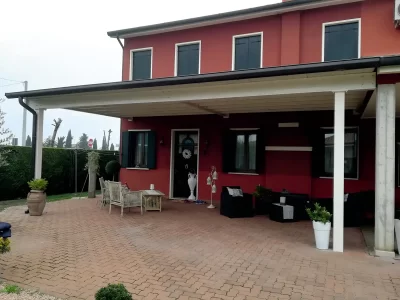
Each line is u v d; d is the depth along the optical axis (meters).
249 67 9.95
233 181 10.29
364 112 7.81
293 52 9.12
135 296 3.40
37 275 3.98
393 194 5.00
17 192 11.23
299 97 6.79
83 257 4.73
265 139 9.84
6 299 3.25
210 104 8.16
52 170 12.52
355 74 5.23
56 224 7.06
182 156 11.45
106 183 8.95
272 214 7.94
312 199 8.48
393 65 4.74
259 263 4.56
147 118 11.82
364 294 3.55
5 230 4.08
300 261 4.68
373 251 5.25
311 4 8.82
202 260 4.66
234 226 7.10
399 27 8.00
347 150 9.02
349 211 7.43
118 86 7.10
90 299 3.32
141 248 5.26
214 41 10.41
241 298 3.40
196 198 10.93
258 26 9.79
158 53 11.34
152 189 9.23
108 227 6.82
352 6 8.64
